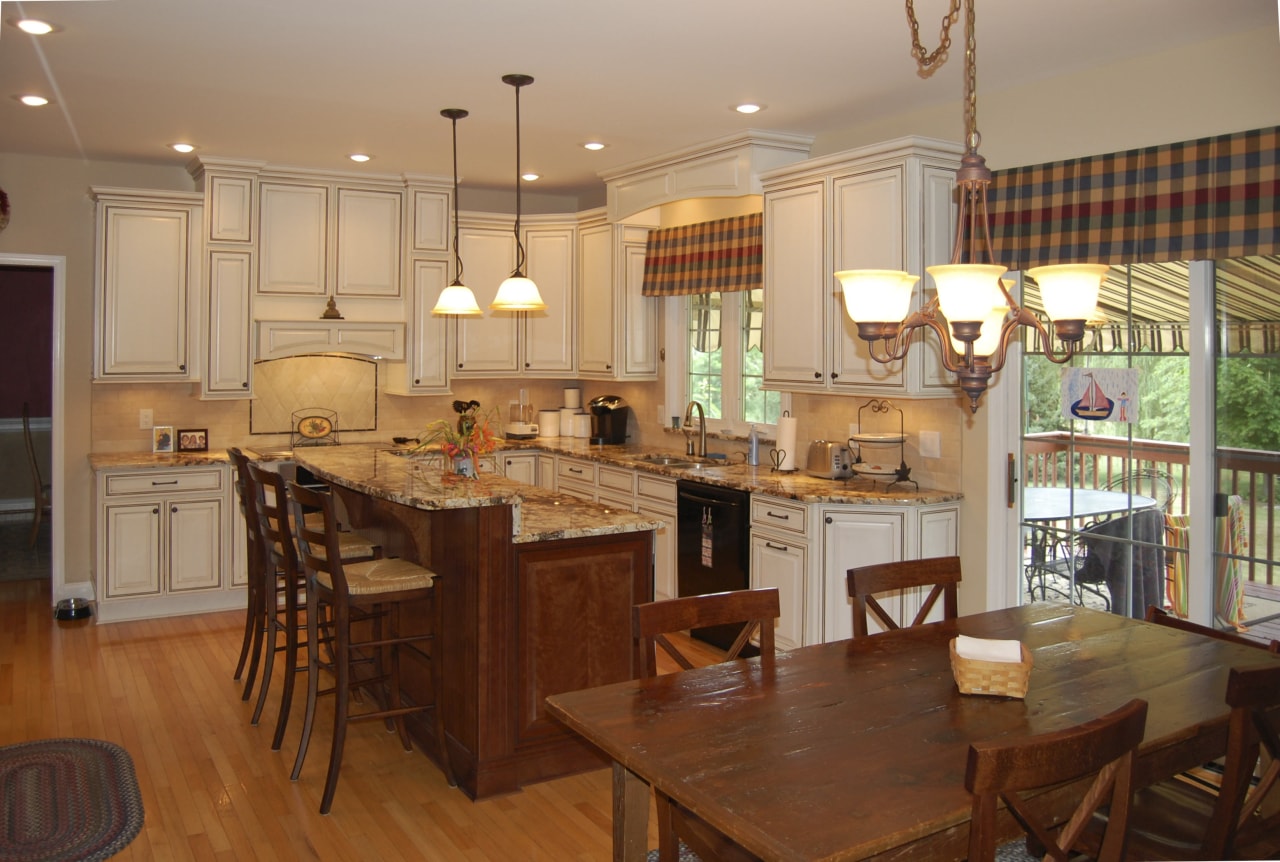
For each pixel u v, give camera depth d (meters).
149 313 5.60
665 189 5.37
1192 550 3.65
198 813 3.21
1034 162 4.02
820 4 3.16
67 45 3.60
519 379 7.02
